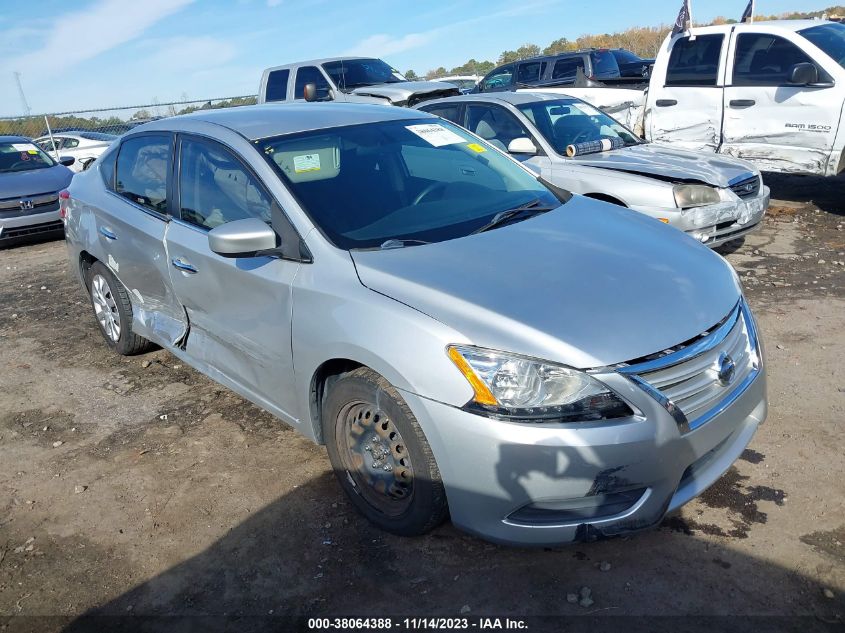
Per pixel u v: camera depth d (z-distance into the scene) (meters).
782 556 2.69
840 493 3.02
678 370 2.53
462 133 4.23
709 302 2.77
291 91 13.59
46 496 3.49
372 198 3.37
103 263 4.76
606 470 2.39
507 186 3.82
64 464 3.78
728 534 2.84
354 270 2.90
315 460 3.61
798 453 3.33
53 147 16.92
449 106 7.58
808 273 5.95
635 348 2.45
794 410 3.72
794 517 2.90
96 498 3.44
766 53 7.99
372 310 2.72
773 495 3.05
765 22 8.33
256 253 3.20
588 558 2.78
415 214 3.34
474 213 3.45
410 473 2.78
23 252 9.54
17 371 5.12
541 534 2.48
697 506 3.03
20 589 2.86
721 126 8.45
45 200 9.70
